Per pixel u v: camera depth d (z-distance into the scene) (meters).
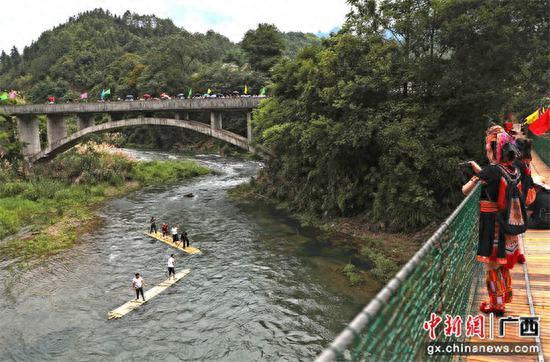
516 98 19.38
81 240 22.25
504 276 4.48
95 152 41.12
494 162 4.26
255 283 16.14
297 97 27.08
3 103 54.91
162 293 15.59
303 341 12.33
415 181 18.56
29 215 27.41
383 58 20.17
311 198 25.03
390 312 1.87
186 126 38.56
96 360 11.75
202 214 26.70
